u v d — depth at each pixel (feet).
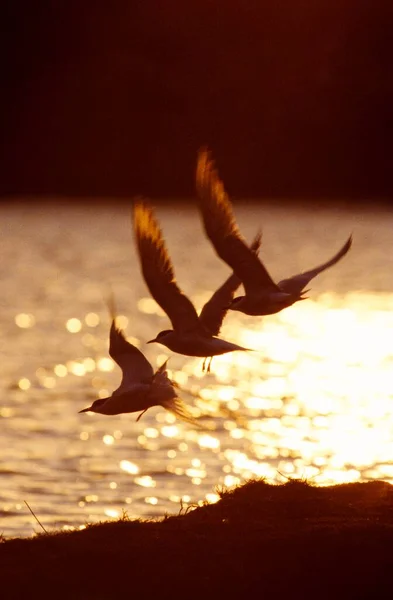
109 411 41.39
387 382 138.72
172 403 41.47
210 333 42.63
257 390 133.49
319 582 44.65
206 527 51.60
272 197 427.33
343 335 182.80
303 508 54.08
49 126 481.46
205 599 43.62
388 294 245.24
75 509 78.89
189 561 46.93
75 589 44.70
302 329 190.70
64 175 490.49
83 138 476.13
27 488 85.51
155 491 85.15
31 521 75.31
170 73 337.52
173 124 347.77
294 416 117.39
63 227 426.92
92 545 49.37
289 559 46.57
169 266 40.01
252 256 41.50
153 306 225.76
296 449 100.22
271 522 52.13
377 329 189.88
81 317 212.64
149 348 168.96
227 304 44.42
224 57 290.56
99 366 157.38
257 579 44.96
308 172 422.00
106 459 97.09
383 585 44.34
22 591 44.62
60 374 149.18
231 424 112.57
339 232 387.34
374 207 439.63
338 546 47.39
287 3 268.41
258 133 311.68
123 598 43.91
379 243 359.25
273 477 88.43
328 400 126.41
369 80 267.39
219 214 41.22
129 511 77.97
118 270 299.17
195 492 84.79
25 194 495.82
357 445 100.99
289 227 394.93
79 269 301.43
